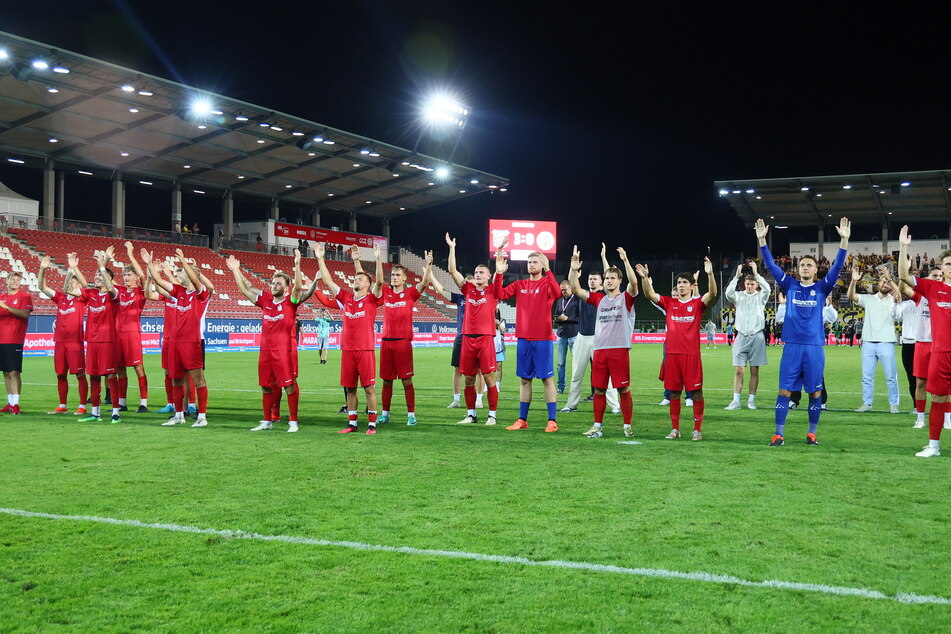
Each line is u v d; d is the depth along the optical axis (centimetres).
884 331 1037
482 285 905
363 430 838
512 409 1084
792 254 5044
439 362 2411
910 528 422
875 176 3988
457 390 1105
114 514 455
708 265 748
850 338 4184
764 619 299
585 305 1054
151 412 1023
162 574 350
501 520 440
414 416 898
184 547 389
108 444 729
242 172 3788
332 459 645
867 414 1016
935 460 643
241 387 1446
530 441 756
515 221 4812
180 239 3747
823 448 712
